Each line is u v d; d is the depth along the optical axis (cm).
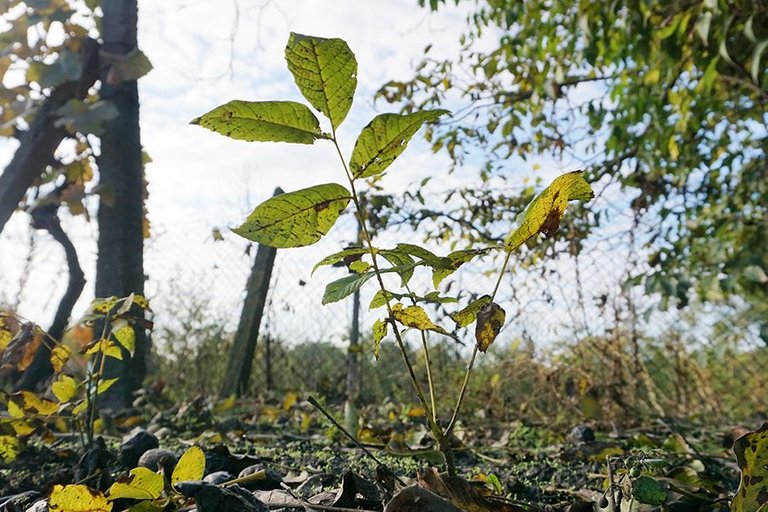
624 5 321
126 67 352
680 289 346
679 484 136
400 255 103
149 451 148
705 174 438
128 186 347
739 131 439
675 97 377
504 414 370
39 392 338
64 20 358
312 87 89
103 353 177
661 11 330
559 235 417
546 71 416
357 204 95
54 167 390
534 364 404
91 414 176
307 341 511
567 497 150
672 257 416
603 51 359
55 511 99
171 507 111
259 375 523
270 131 90
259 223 92
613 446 219
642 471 124
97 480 146
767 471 91
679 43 307
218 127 89
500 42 451
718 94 389
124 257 337
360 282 91
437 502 83
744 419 409
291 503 116
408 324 103
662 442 238
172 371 535
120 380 321
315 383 502
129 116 356
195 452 108
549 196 88
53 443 212
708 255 387
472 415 374
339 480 139
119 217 341
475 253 96
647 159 409
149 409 318
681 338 470
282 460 180
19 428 172
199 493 98
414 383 98
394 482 109
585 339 404
